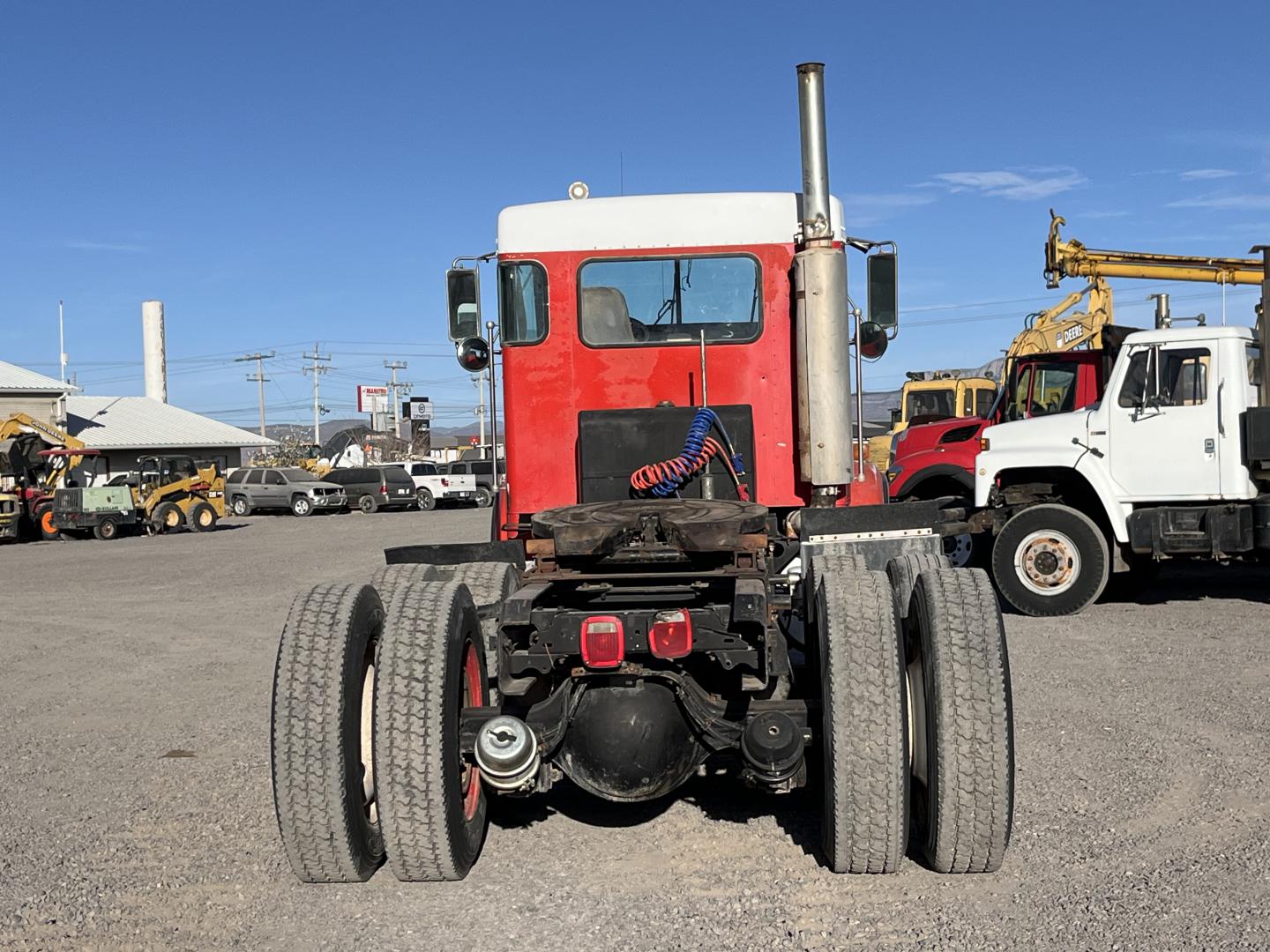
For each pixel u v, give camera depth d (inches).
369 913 175.5
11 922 175.9
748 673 190.9
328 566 816.3
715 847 200.1
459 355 292.5
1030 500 474.9
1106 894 173.9
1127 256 698.8
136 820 225.5
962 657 173.6
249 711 323.3
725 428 266.4
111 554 1052.5
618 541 197.2
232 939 167.9
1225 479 438.3
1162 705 292.4
